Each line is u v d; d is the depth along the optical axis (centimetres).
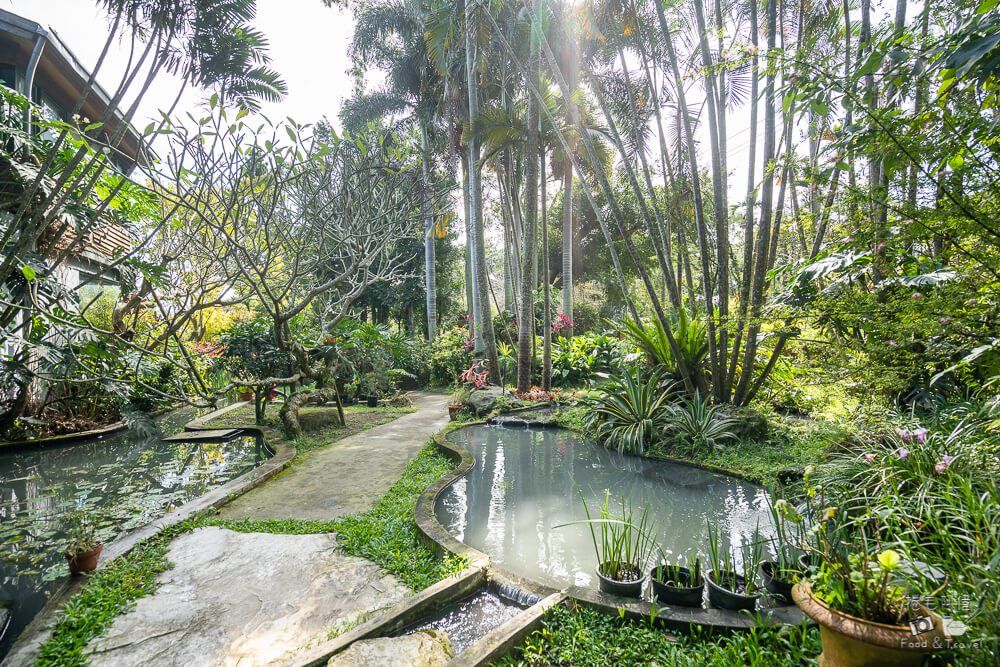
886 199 250
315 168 514
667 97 740
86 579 264
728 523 355
